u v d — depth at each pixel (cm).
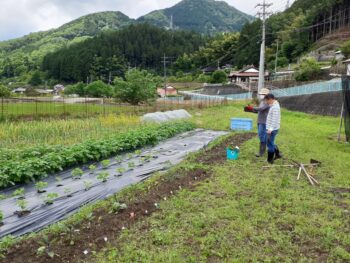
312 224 454
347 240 408
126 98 3148
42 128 1309
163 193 574
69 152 790
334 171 754
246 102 3331
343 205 534
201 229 435
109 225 440
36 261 352
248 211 497
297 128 1563
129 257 365
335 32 6369
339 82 2341
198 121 1814
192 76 8594
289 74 4681
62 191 602
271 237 416
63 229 416
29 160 682
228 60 8719
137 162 839
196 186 623
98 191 600
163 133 1246
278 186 624
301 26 6981
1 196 551
